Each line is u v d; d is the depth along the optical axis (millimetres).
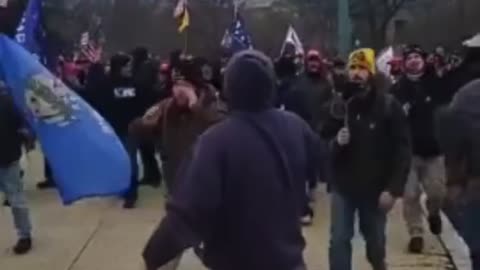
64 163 5730
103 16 57094
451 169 5344
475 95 5281
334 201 6590
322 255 8562
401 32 43594
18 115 8500
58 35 44969
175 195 3688
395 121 6395
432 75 8539
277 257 3725
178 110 7277
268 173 3740
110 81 10938
